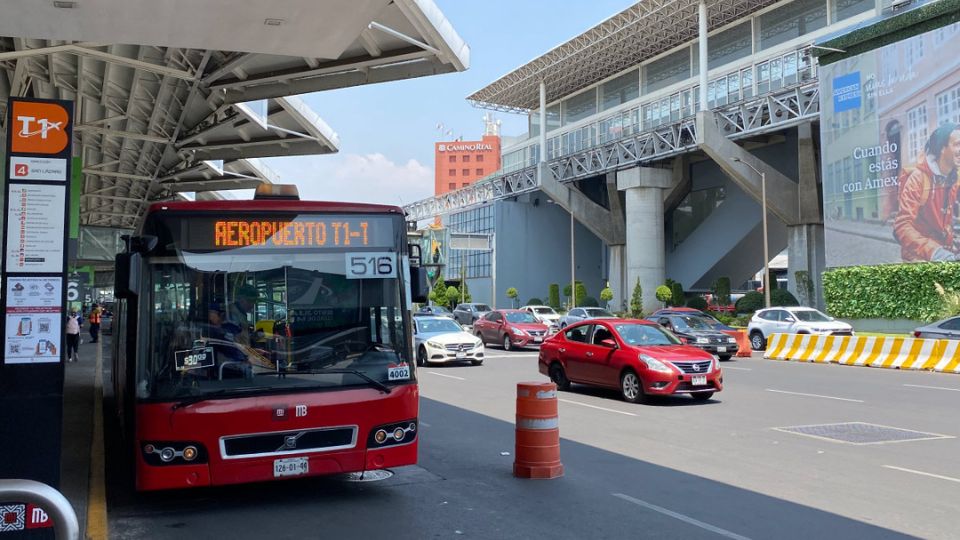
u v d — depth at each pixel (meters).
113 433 11.60
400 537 6.23
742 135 46.34
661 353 14.22
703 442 10.42
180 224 7.00
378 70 15.37
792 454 9.56
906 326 33.22
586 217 62.91
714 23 50.66
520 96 69.75
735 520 6.67
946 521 6.59
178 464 6.52
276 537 6.24
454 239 62.91
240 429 6.63
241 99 17.19
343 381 7.05
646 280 54.97
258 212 7.21
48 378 5.33
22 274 5.32
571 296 64.06
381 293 7.43
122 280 6.50
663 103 56.12
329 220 7.41
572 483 8.09
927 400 14.56
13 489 3.03
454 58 14.07
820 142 41.16
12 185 5.34
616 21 51.81
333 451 6.91
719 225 57.34
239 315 6.95
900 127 33.50
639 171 54.66
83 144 24.72
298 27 9.95
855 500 7.30
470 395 15.77
